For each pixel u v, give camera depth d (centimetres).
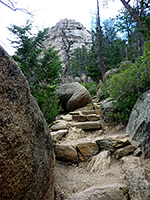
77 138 377
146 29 382
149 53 302
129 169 200
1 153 90
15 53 646
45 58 677
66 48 1238
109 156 263
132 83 335
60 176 245
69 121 504
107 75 804
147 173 183
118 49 1452
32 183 117
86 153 294
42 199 135
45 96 542
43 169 141
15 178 99
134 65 342
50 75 680
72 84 758
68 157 291
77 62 2466
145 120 244
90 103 691
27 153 115
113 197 171
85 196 179
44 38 736
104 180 211
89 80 2462
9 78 114
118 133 350
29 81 617
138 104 314
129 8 506
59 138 360
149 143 221
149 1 392
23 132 115
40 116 167
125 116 359
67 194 203
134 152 238
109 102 444
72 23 3672
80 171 263
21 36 595
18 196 102
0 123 94
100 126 421
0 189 88
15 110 112
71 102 674
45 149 160
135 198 163
